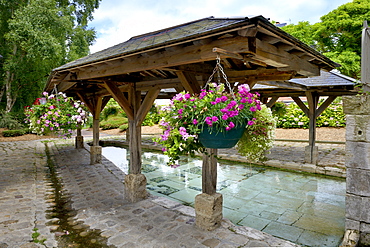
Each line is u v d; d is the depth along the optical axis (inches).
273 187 208.2
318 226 139.5
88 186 196.7
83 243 109.7
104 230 121.8
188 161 317.7
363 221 93.3
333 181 223.0
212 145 89.2
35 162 285.4
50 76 180.2
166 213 140.8
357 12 509.7
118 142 466.6
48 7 509.4
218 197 121.7
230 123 79.5
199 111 84.9
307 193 192.5
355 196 94.9
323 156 300.7
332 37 558.9
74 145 422.0
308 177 236.7
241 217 151.9
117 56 109.2
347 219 97.1
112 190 185.0
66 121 190.1
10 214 140.1
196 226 124.1
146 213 141.3
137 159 163.9
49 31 504.4
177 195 193.2
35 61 517.7
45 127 187.2
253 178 234.8
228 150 352.5
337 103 474.6
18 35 468.4
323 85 227.0
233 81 131.6
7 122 539.2
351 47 532.4
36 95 619.2
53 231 120.7
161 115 96.7
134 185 158.6
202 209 121.2
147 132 594.6
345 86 231.1
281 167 264.8
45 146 411.5
